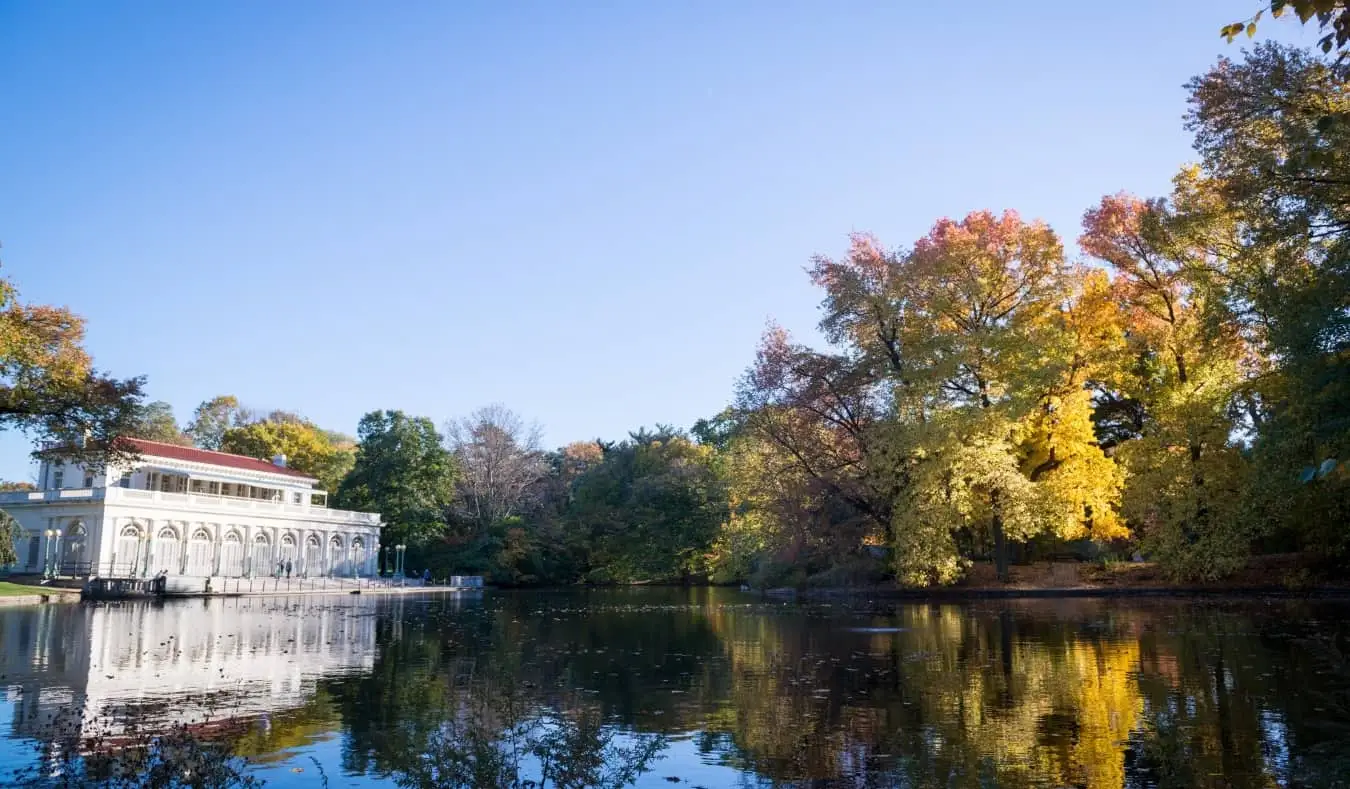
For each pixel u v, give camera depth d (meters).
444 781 7.73
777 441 44.56
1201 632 20.83
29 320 33.28
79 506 62.88
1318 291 24.59
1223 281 32.88
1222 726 10.62
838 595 42.84
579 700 13.41
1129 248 39.72
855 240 41.78
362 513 82.50
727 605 39.69
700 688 14.47
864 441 41.31
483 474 90.06
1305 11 5.55
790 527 44.69
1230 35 6.10
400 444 86.19
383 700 13.49
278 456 88.25
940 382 38.59
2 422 33.88
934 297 39.88
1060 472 40.03
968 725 11.12
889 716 11.82
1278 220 24.70
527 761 9.16
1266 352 28.41
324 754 10.02
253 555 72.44
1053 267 39.75
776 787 8.55
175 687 14.85
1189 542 36.75
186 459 72.81
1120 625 23.39
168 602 46.47
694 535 78.50
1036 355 37.69
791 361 43.31
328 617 34.16
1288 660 15.77
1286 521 34.28
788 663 17.41
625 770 8.42
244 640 23.53
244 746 10.42
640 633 25.27
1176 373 39.22
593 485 88.06
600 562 83.19
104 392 34.31
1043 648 18.67
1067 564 41.66
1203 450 36.38
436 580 83.12
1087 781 8.49
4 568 63.38
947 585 40.97
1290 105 24.62
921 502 37.16
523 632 26.17
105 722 11.80
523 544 80.94
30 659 18.84
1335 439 23.98
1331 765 8.72
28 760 9.51
